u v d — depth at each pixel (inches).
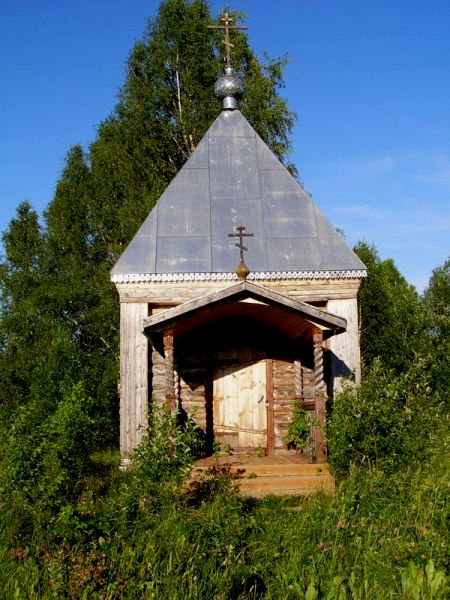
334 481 386.9
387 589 233.6
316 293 521.0
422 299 1657.2
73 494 348.2
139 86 1058.7
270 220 544.4
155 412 367.9
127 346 506.9
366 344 954.7
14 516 305.6
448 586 227.0
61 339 692.1
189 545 265.1
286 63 1038.4
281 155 996.6
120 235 1122.0
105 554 246.5
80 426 399.5
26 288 1113.4
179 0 1071.6
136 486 313.3
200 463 448.5
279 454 501.4
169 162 1074.7
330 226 546.9
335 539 271.1
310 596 226.8
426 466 357.1
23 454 324.2
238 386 519.5
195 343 524.1
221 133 593.0
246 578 247.0
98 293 1103.0
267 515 339.0
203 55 1061.1
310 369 517.3
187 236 531.5
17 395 964.6
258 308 442.6
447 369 644.1
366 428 364.8
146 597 222.2
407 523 285.3
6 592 229.1
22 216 1195.9
